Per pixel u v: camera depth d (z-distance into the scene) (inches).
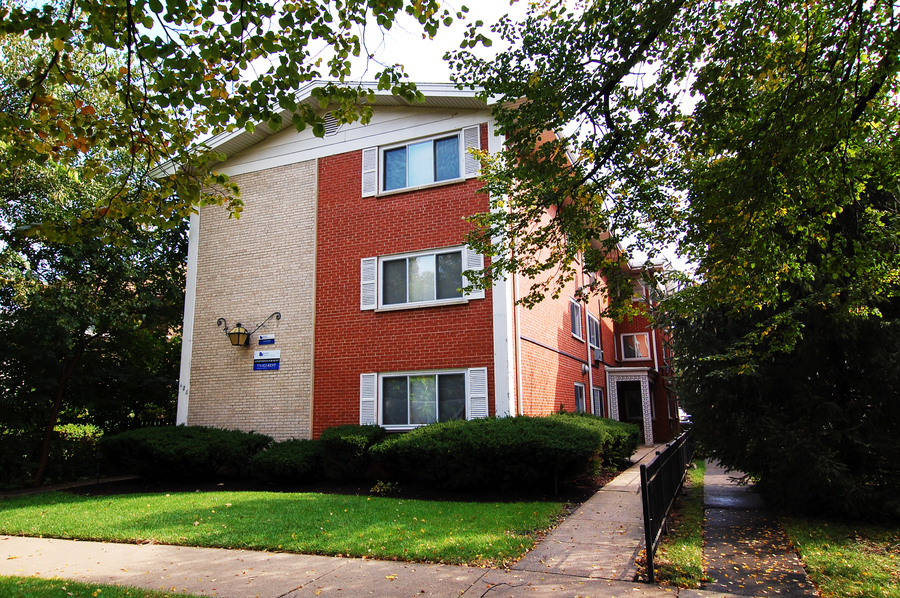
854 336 306.5
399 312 495.2
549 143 302.0
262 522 302.8
